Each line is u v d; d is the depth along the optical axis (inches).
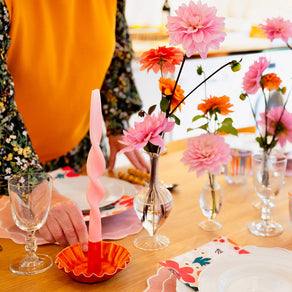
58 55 53.1
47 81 53.5
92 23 53.9
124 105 58.4
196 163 34.1
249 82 41.5
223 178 53.1
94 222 31.4
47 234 36.6
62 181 49.1
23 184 34.4
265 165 40.1
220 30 31.2
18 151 41.1
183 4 32.2
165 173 53.8
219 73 121.3
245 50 125.0
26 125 56.1
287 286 29.8
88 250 31.9
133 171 52.3
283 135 42.4
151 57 34.5
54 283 31.7
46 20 50.4
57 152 60.7
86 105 58.4
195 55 113.8
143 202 36.2
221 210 44.3
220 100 35.5
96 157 31.2
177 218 42.3
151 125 31.7
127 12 126.0
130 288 31.3
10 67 50.9
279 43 133.3
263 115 45.4
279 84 42.3
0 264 34.1
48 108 55.7
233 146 56.3
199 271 32.0
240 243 37.7
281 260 32.3
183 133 117.3
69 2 51.6
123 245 37.2
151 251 36.2
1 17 44.3
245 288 29.4
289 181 51.5
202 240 38.2
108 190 45.7
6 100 41.3
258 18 143.1
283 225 41.2
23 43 49.3
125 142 32.0
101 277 31.3
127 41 58.8
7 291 30.7
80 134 61.1
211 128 53.4
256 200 46.7
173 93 33.1
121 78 58.1
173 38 31.9
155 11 127.9
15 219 33.8
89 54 54.9
